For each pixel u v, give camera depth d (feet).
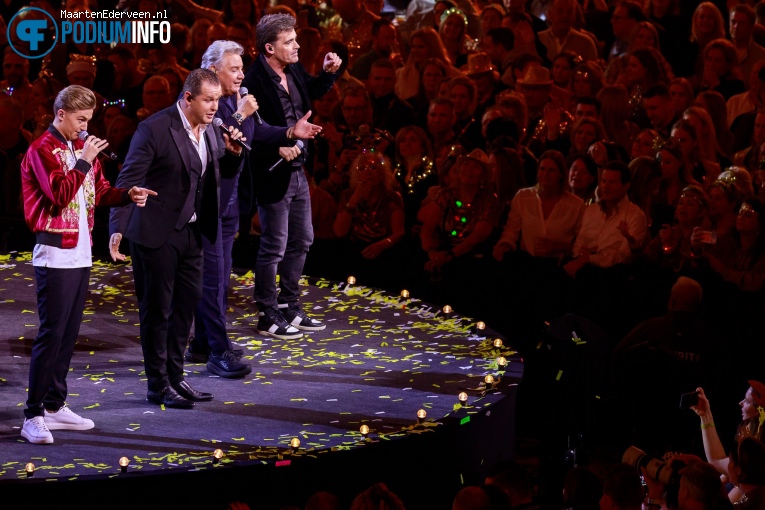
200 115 68.08
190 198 69.10
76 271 64.03
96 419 67.15
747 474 59.47
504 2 141.38
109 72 124.88
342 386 74.90
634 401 89.56
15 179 113.80
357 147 110.73
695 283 89.71
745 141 111.45
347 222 108.47
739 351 93.35
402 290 104.58
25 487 55.11
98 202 66.13
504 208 107.04
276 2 144.56
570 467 79.46
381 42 131.54
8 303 92.27
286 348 84.12
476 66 123.54
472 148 114.93
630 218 99.35
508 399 72.64
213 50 75.15
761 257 93.86
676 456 61.11
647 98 110.93
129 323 88.89
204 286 76.74
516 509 57.67
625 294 97.09
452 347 85.30
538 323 99.91
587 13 138.21
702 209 96.53
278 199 82.53
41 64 135.44
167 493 56.80
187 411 69.05
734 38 122.42
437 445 64.64
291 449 60.80
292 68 83.35
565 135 113.80
